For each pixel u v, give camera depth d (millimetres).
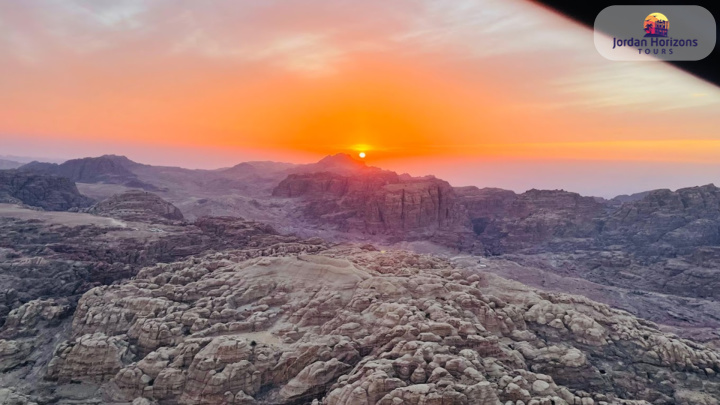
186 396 78125
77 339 89438
